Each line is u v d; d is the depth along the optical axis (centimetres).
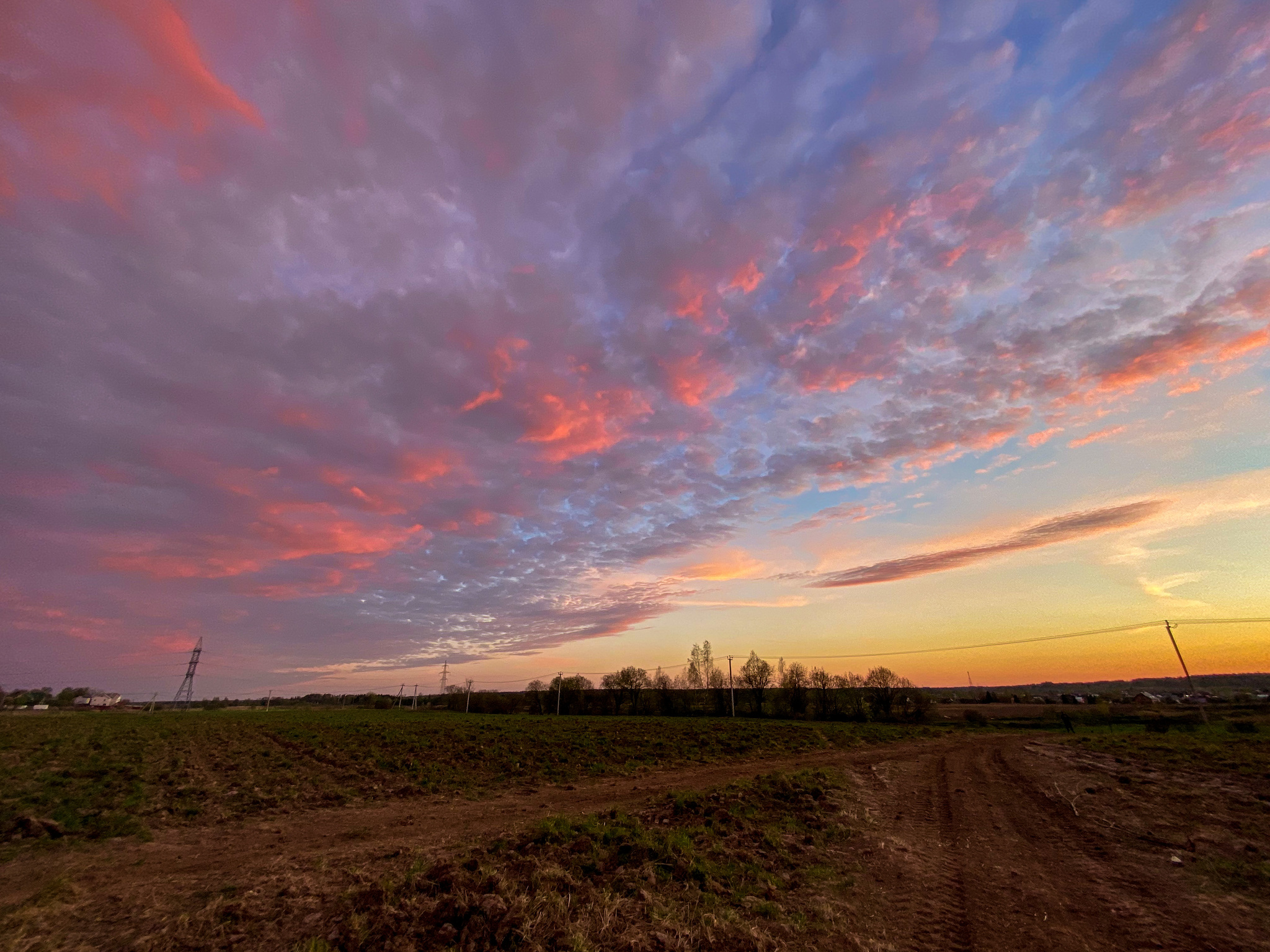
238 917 984
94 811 1873
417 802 2181
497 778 2697
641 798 2106
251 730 4756
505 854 1282
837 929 900
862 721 8056
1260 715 5794
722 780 2548
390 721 6594
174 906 1073
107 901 1120
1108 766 2545
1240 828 1407
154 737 3959
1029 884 1098
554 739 4322
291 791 2297
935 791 2180
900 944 848
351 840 1617
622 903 1000
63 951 895
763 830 1488
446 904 967
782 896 1048
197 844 1608
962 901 1016
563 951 833
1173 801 1742
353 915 952
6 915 1037
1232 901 963
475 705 12988
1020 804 1883
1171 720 5416
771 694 10519
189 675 12362
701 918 938
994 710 9269
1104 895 1023
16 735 3716
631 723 6531
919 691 8356
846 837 1459
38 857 1469
